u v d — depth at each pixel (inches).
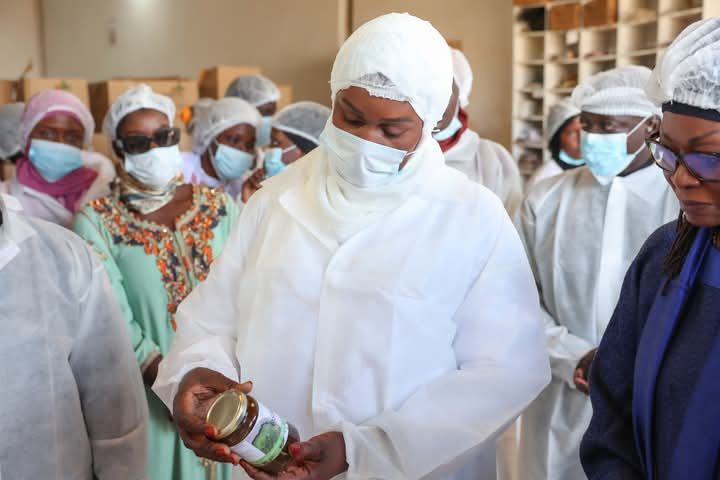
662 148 40.1
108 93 191.5
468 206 52.7
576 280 78.4
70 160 105.5
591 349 75.6
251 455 43.6
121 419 57.3
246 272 56.2
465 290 52.7
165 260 85.2
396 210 52.7
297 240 54.2
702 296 40.5
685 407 39.4
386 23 48.4
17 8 452.4
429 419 48.5
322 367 52.0
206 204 89.8
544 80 227.5
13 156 130.4
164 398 54.2
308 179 56.3
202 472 85.6
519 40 233.3
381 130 49.7
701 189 38.2
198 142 133.0
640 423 43.4
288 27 324.5
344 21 306.2
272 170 119.8
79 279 54.2
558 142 139.6
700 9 184.9
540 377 52.1
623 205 76.6
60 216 106.3
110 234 84.7
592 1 210.7
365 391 51.3
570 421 77.4
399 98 48.1
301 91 323.3
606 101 73.4
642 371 43.1
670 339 41.6
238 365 56.1
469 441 48.1
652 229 76.1
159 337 84.1
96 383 56.0
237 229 58.8
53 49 472.4
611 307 77.4
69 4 459.8
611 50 216.5
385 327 50.6
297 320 53.4
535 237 82.0
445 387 49.7
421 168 52.5
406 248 51.9
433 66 48.4
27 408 49.3
